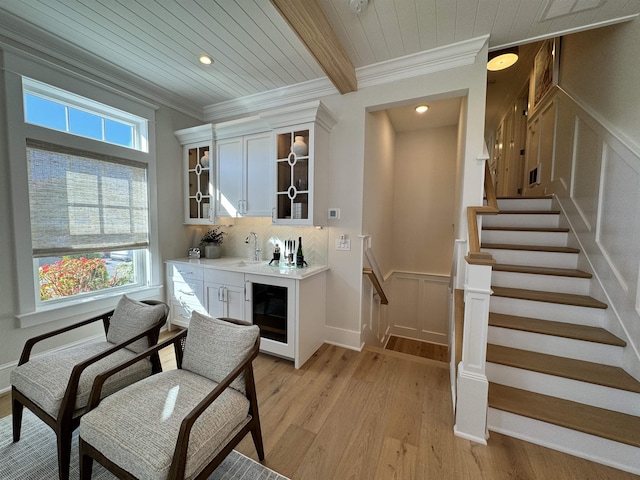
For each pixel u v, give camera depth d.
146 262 2.89
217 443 1.14
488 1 1.64
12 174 1.95
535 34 1.96
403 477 1.34
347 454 1.46
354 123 2.58
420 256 4.00
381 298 3.00
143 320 1.70
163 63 2.37
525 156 4.02
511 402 1.61
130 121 2.74
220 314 2.73
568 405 1.58
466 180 2.17
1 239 1.94
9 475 1.32
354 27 1.90
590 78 2.23
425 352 3.65
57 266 2.29
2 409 1.78
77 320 2.35
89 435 1.10
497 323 1.94
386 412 1.79
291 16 1.58
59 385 1.34
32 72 2.01
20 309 2.02
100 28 1.93
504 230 2.66
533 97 3.67
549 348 1.82
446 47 2.10
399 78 2.35
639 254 1.60
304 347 2.40
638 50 1.69
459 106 3.03
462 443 1.54
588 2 1.61
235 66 2.41
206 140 3.00
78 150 2.29
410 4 1.68
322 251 2.80
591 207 2.13
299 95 2.82
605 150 1.96
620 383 1.51
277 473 1.35
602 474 1.35
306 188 2.51
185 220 3.24
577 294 2.10
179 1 1.67
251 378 1.36
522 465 1.40
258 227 3.20
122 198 2.62
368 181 2.74
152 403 1.20
